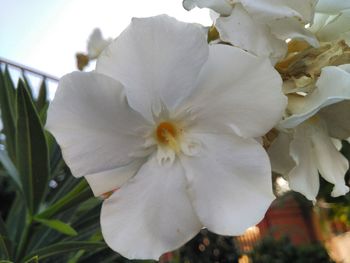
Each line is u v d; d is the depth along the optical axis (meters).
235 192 0.06
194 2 0.06
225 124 0.06
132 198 0.06
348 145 0.24
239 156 0.06
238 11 0.06
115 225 0.06
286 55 0.07
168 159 0.06
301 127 0.07
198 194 0.06
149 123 0.06
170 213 0.06
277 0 0.06
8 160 0.10
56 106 0.05
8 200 0.25
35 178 0.09
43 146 0.09
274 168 0.07
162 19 0.06
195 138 0.06
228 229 0.06
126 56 0.06
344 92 0.06
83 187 0.09
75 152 0.06
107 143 0.06
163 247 0.06
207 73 0.06
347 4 0.06
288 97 0.06
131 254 0.06
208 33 0.07
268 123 0.06
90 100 0.06
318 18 0.07
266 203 0.06
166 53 0.06
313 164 0.07
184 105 0.06
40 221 0.09
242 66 0.06
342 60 0.06
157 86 0.06
